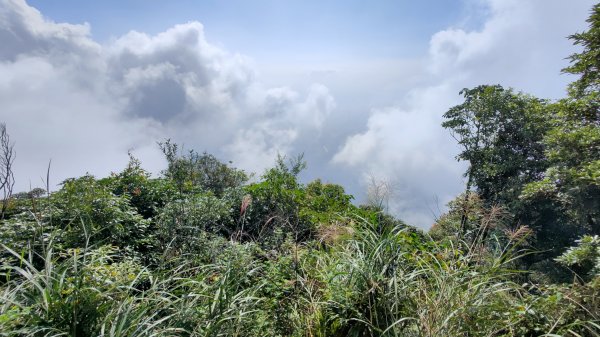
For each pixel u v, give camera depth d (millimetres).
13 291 2018
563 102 8703
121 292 2314
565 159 8609
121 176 8039
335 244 3402
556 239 11422
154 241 5090
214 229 5301
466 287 2646
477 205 3613
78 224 4336
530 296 2723
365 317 2607
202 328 2301
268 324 2789
